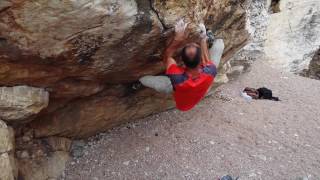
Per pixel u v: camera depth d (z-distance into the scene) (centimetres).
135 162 723
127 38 501
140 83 655
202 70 527
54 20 423
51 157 663
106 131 768
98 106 660
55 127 645
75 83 565
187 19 525
